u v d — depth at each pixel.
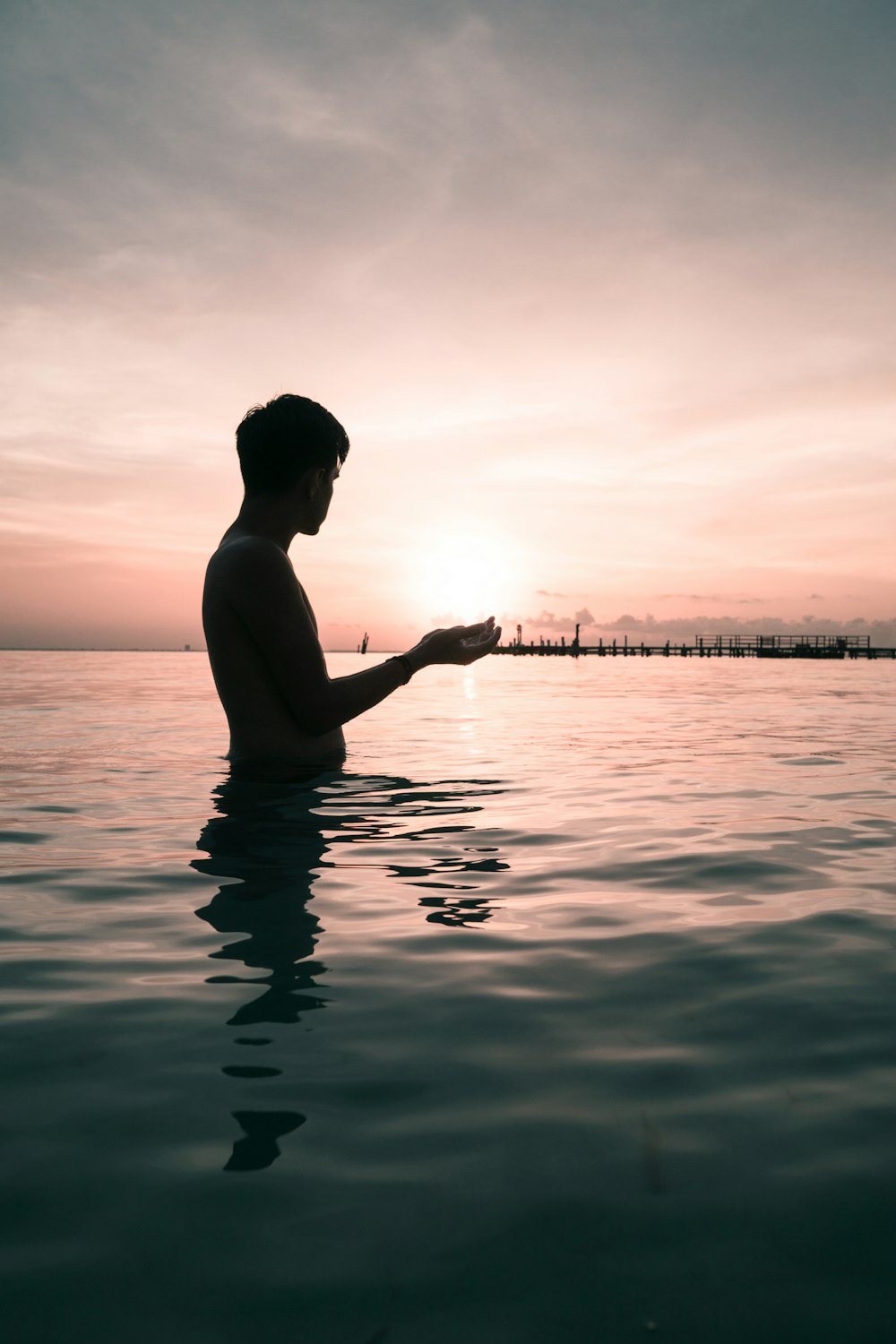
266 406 3.26
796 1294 0.70
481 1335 0.66
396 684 3.27
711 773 3.66
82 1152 0.90
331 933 1.61
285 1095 1.01
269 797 2.93
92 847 2.26
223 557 3.15
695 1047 1.15
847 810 2.86
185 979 1.38
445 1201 0.82
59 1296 0.70
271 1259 0.74
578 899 1.85
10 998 1.30
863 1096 1.02
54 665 28.88
